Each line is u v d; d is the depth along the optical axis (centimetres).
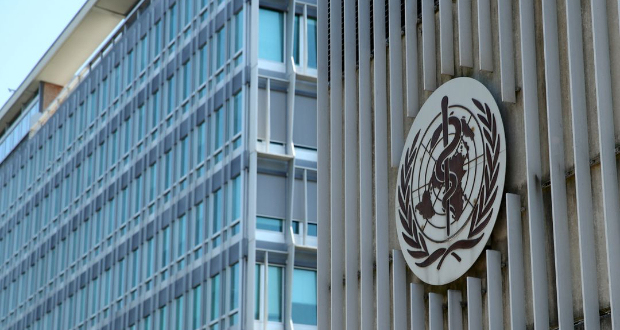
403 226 2717
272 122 5353
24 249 7988
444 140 2608
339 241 3072
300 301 5159
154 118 6275
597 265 2144
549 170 2305
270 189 5262
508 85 2442
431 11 2794
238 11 5622
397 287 2734
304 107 5441
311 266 5234
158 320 5819
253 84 5369
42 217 7738
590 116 2206
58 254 7325
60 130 7662
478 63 2598
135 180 6381
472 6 2652
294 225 5259
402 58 2911
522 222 2367
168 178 5997
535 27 2409
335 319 3012
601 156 2119
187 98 5947
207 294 5400
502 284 2402
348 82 3131
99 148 6956
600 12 2191
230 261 5272
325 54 3297
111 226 6588
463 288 2525
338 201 3108
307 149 5388
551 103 2283
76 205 7162
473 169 2500
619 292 2061
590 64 2223
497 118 2450
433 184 2625
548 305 2259
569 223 2227
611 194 2105
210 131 5672
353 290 2966
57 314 7169
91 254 6800
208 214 5544
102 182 6812
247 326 5041
